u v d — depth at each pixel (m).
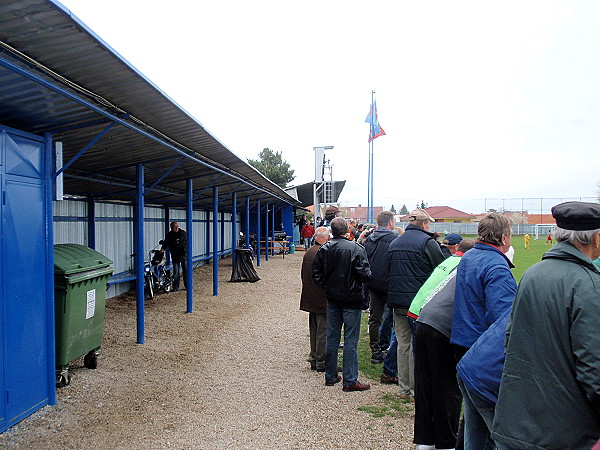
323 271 4.93
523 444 1.85
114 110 4.69
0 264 3.63
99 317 5.34
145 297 10.28
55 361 4.54
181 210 15.38
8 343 3.73
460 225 50.09
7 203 3.73
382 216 5.85
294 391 4.87
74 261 4.87
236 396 4.72
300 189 29.20
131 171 8.26
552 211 2.00
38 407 4.14
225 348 6.59
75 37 3.31
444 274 3.72
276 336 7.37
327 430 3.89
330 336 5.01
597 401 1.66
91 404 4.38
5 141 3.71
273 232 24.77
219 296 10.97
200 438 3.75
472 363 2.41
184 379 5.22
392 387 5.00
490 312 2.70
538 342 1.84
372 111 26.69
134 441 3.67
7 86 3.56
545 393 1.81
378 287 5.69
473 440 2.60
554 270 1.87
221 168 9.70
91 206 9.24
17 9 2.87
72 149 5.85
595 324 1.69
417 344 3.33
